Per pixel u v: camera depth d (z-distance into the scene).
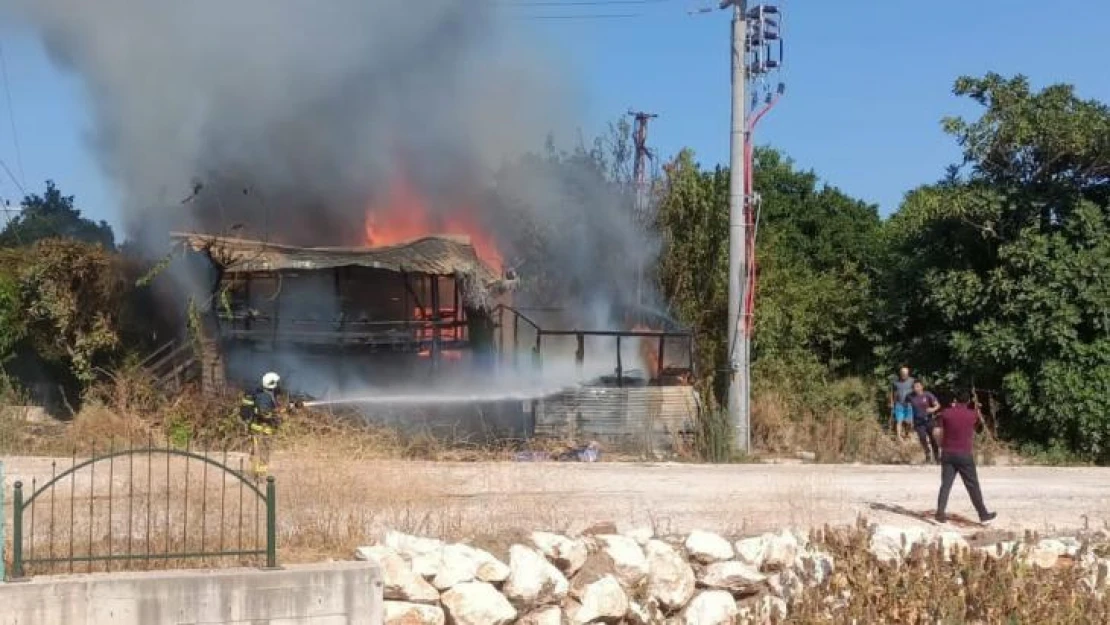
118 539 9.84
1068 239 24.31
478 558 9.70
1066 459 22.67
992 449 22.77
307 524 10.47
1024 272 24.25
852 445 21.61
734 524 12.05
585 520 11.72
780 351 26.81
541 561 9.92
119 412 17.98
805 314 27.86
